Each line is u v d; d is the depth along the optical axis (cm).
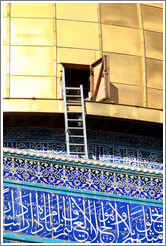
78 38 3816
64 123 3709
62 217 3136
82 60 3788
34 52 3762
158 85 3869
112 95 3784
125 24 3903
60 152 3666
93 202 3203
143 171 3316
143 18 3947
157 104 3841
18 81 3722
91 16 3869
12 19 3800
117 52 3844
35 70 3744
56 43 3788
